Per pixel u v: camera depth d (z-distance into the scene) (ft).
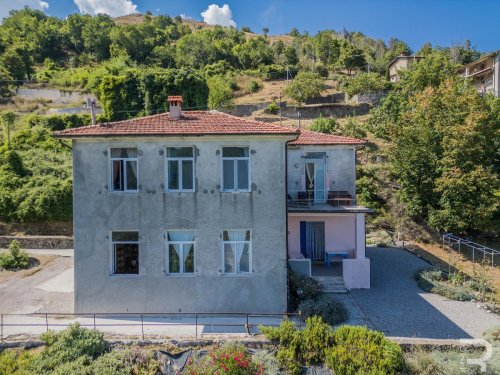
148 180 48.75
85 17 349.41
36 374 35.37
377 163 121.80
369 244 90.58
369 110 159.22
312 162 69.72
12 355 38.06
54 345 38.58
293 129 49.01
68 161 113.29
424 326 47.60
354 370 35.63
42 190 95.04
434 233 95.55
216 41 335.26
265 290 49.11
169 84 154.81
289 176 69.10
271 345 39.91
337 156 69.26
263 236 48.98
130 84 155.12
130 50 303.07
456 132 90.43
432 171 94.63
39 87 203.41
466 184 86.84
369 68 242.17
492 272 74.23
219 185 48.88
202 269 48.93
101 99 155.84
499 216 96.89
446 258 82.89
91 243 48.62
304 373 37.37
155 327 45.34
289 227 69.00
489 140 97.19
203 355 39.19
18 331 43.65
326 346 38.88
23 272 68.03
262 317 48.39
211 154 48.88
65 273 67.51
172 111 55.16
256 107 170.30
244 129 48.78
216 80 223.30
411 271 71.15
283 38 435.53
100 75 192.85
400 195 101.19
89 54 312.50
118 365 36.76
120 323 46.62
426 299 57.41
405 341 41.42
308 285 54.29
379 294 58.95
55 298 54.90
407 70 167.53
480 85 192.34
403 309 53.11
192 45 307.17
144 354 38.47
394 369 36.09
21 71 217.97
